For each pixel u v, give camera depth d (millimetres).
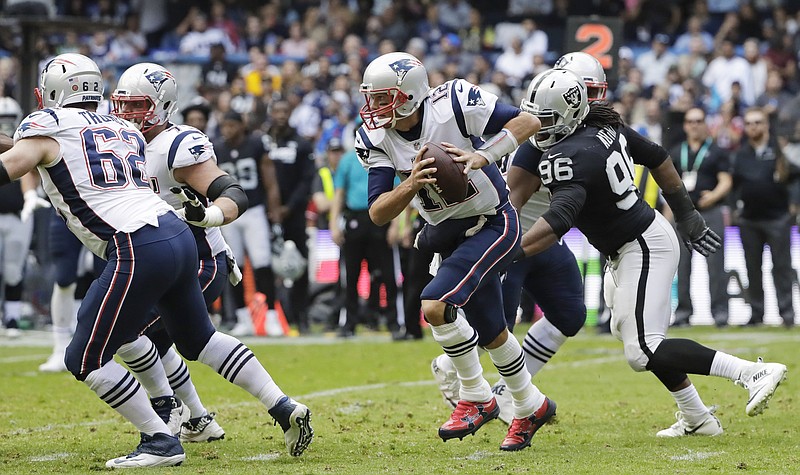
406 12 65938
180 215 17047
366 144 17734
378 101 17234
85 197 16453
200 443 19219
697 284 45719
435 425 21125
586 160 18484
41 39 41094
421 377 29375
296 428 17172
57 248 29922
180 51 66188
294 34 65250
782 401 24031
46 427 21188
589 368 30766
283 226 41750
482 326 18219
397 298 42594
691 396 19531
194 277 17062
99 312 16375
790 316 42406
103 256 16953
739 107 55188
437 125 17422
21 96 40719
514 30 65812
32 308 45781
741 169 42469
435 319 17531
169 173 17859
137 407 16734
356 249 40375
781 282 42469
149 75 18328
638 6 65875
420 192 17812
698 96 57625
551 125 18609
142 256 16312
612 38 31641
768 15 66500
